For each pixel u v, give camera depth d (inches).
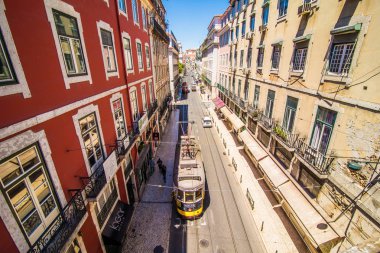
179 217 448.8
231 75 976.3
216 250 374.3
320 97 330.0
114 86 346.9
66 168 219.5
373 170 238.1
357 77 257.8
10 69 153.5
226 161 692.7
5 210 151.5
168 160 690.8
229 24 1000.2
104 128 308.3
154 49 715.4
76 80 234.1
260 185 556.1
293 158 416.5
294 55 406.6
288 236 398.9
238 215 454.6
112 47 343.0
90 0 265.4
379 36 226.2
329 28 304.3
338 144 295.6
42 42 182.4
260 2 582.6
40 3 178.7
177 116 1223.5
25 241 169.8
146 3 585.3
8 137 150.4
